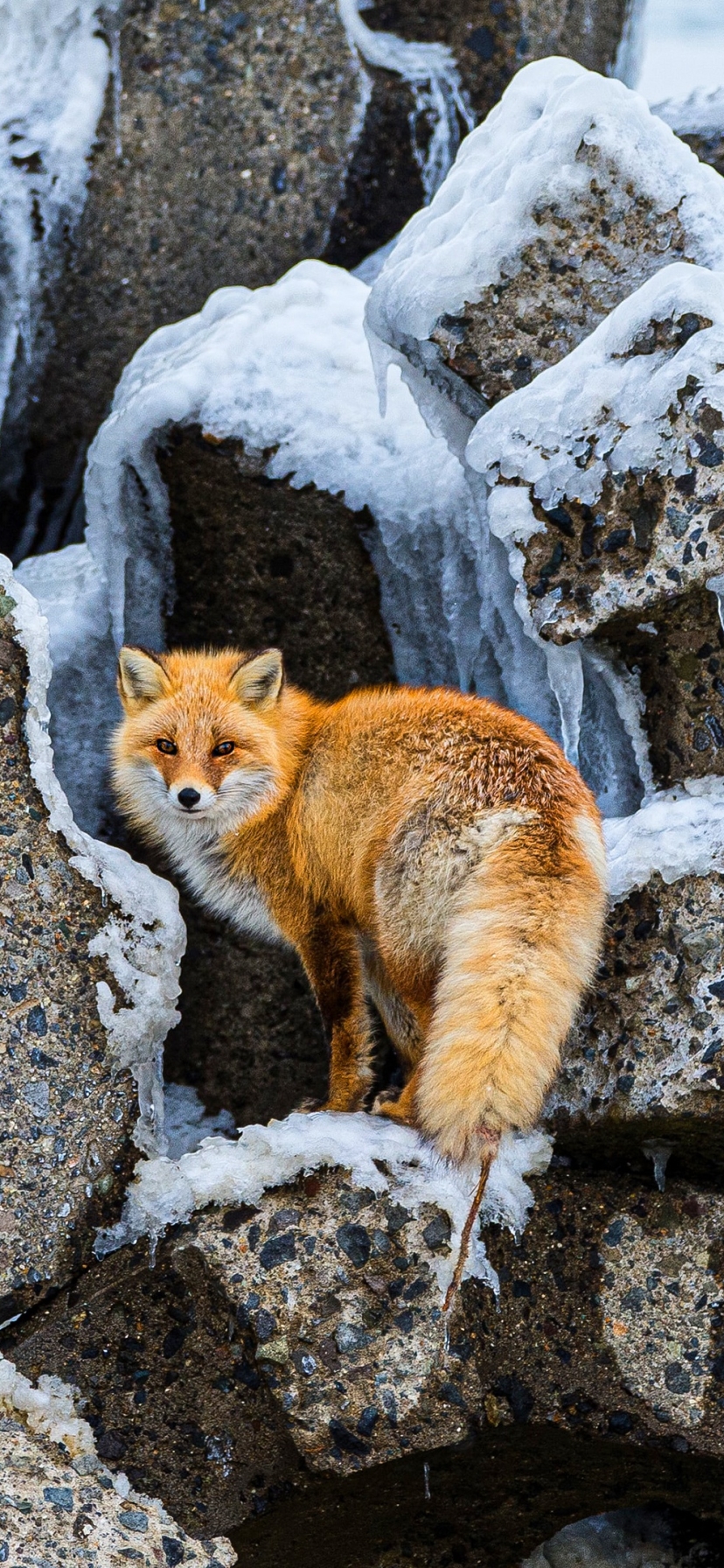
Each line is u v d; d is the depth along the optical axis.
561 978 7.30
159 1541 7.45
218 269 13.66
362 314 11.80
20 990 8.03
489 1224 8.19
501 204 9.27
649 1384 7.99
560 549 8.83
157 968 8.52
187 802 8.97
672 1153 8.30
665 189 9.12
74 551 12.72
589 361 8.91
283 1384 7.72
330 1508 8.03
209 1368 7.85
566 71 9.91
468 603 10.61
